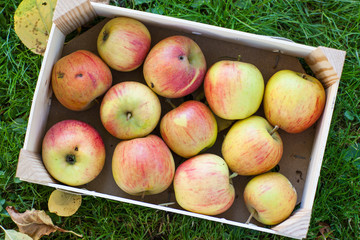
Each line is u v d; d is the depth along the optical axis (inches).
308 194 27.0
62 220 30.1
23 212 29.8
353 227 30.5
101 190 28.0
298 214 26.2
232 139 26.6
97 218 30.0
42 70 25.6
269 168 26.6
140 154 25.5
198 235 30.1
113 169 26.4
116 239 30.0
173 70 25.9
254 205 26.6
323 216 30.2
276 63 28.6
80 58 26.4
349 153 30.6
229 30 26.6
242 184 28.2
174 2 30.8
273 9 31.4
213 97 26.3
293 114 26.4
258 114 28.5
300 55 28.1
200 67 26.9
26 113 30.4
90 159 26.1
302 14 31.4
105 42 26.7
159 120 28.5
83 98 26.5
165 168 26.0
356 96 31.0
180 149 26.6
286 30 31.6
